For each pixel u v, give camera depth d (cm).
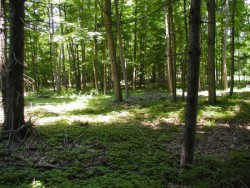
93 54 2592
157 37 3198
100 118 1377
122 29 3070
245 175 606
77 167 660
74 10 2606
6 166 666
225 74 2609
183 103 1758
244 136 1027
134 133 1045
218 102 1655
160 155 774
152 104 1791
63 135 974
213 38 1595
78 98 2269
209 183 573
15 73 895
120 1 2911
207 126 1170
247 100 1752
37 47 3378
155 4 1884
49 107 1731
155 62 3419
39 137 940
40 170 649
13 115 902
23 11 889
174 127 1154
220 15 2177
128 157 752
